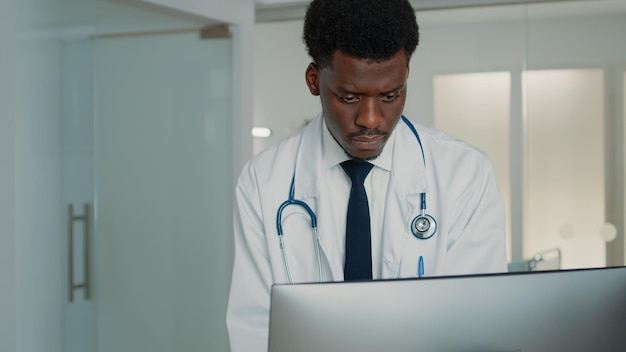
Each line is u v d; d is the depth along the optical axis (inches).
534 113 127.4
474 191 50.8
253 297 52.0
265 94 144.7
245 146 136.5
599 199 124.3
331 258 49.2
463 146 52.5
